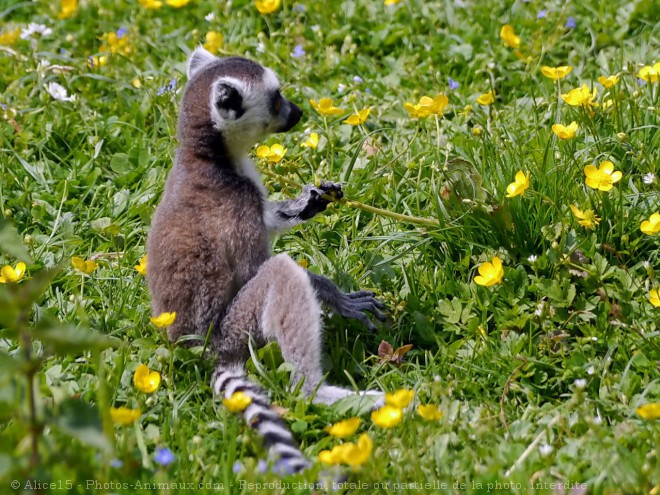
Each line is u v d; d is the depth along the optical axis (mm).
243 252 10016
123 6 17078
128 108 14305
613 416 8625
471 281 10617
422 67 14859
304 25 15922
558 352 9445
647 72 11898
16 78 14742
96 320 10273
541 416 8711
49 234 12047
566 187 11047
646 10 15430
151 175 12820
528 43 15242
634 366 9234
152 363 9562
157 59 15758
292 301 9438
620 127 11945
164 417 8852
